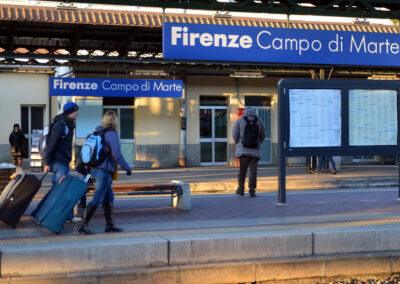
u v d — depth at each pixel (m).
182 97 22.45
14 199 7.52
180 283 6.54
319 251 7.14
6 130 25.88
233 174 18.47
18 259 6.10
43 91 26.48
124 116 22.70
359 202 10.35
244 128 11.48
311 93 10.02
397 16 14.08
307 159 17.77
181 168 22.11
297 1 14.24
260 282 6.81
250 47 14.88
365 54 15.56
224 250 6.79
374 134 10.34
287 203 10.26
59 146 7.65
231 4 12.80
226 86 23.38
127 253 6.45
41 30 18.06
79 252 6.30
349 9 13.59
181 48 14.39
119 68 20.58
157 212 9.23
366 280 7.20
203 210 9.43
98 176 7.20
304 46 15.18
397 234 7.47
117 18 16.92
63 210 7.12
